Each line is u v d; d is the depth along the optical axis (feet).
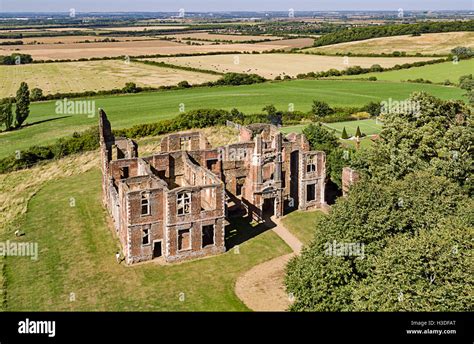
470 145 248.93
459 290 138.82
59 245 240.53
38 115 498.69
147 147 401.90
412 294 143.43
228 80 629.51
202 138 314.96
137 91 595.88
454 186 202.49
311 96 567.59
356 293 151.94
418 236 157.99
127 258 220.84
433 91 548.31
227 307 188.03
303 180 277.23
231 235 249.34
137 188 236.22
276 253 230.89
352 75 655.76
